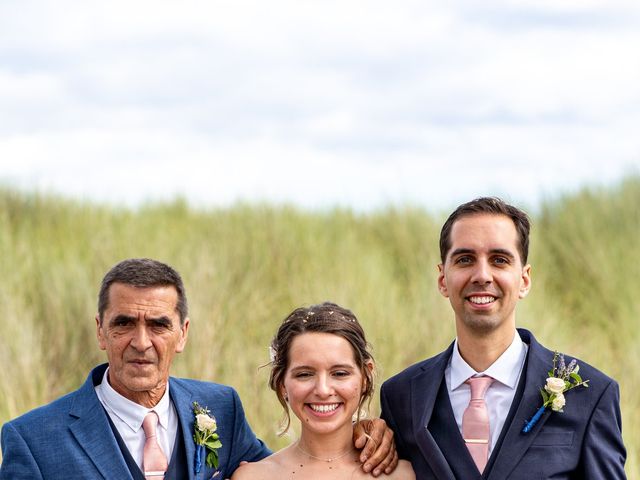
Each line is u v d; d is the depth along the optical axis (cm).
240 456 402
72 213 1225
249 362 797
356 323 388
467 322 362
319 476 381
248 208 1215
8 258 964
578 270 1102
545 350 377
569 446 351
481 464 356
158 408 372
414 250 1164
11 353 762
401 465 377
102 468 354
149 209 1300
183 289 373
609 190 1271
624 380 806
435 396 372
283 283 1002
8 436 360
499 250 357
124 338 356
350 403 380
